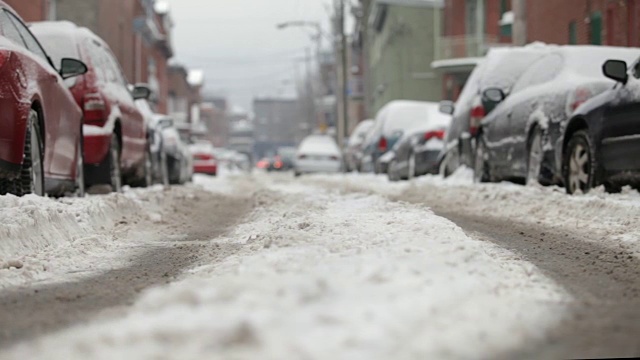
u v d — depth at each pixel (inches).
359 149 1487.5
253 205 542.9
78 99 473.7
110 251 307.1
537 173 519.2
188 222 432.1
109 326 157.8
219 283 185.9
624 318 173.6
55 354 141.0
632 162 400.2
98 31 1460.4
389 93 2208.4
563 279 231.9
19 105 321.4
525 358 138.2
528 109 536.1
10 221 275.9
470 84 717.9
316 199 504.1
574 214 399.5
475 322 155.7
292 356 127.6
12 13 364.2
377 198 472.4
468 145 682.2
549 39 1185.4
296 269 200.5
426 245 239.3
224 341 134.6
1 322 181.0
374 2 2429.9
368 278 178.2
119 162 509.0
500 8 1665.8
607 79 488.7
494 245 300.7
